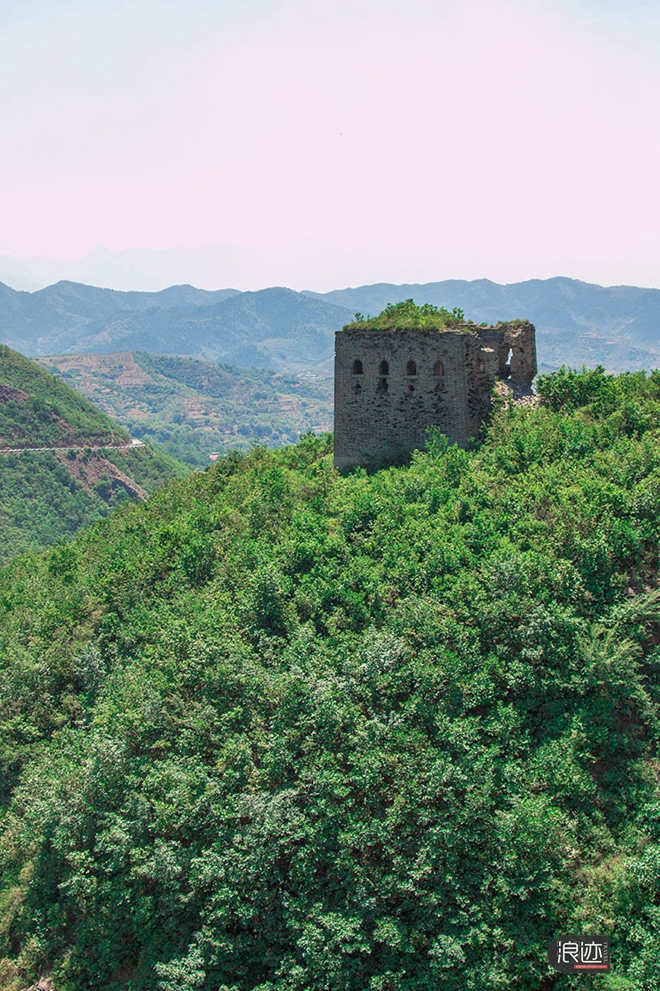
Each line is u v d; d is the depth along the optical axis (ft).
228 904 49.34
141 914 51.70
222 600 72.49
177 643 67.00
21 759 71.31
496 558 61.21
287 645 63.62
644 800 48.70
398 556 68.54
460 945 44.21
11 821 63.98
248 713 57.82
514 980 43.93
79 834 57.16
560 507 67.31
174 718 59.88
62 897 57.77
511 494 72.18
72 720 74.33
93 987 53.11
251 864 49.19
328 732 53.88
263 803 50.37
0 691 76.54
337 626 63.77
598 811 48.39
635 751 51.01
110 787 57.47
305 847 49.42
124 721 61.05
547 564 60.29
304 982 46.52
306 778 51.85
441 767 48.65
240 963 48.85
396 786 49.93
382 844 48.75
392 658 56.39
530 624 54.80
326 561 71.92
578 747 50.80
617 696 52.54
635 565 61.21
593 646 52.75
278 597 67.51
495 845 46.78
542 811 47.09
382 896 47.09
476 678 53.78
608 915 44.78
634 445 76.02
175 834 53.78
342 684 55.88
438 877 46.65
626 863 45.60
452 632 57.06
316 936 46.60
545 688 53.26
